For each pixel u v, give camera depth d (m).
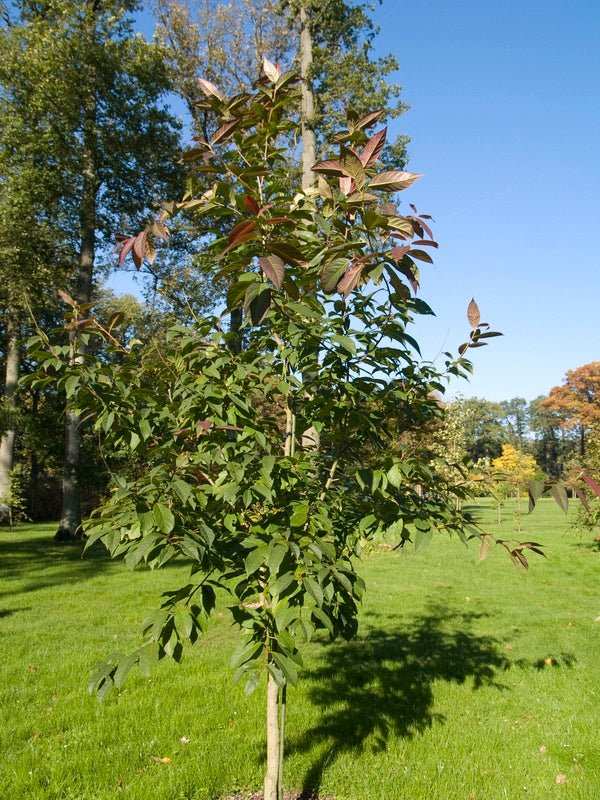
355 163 1.85
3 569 10.10
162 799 2.83
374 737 3.54
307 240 2.28
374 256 1.72
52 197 14.01
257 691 4.23
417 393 2.78
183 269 14.09
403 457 2.27
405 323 2.65
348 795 2.93
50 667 4.74
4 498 18.23
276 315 2.53
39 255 14.51
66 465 14.84
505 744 3.49
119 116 14.76
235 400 2.28
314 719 3.78
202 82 2.41
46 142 13.55
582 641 5.71
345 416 2.55
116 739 3.46
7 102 13.55
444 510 2.45
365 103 11.73
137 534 2.08
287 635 2.02
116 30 14.44
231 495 1.92
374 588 8.47
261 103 2.41
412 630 6.12
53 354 2.22
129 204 15.12
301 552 1.99
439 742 3.50
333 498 2.53
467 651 5.35
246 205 1.91
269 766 2.53
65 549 13.02
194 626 1.91
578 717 3.89
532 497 1.92
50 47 13.33
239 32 15.10
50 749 3.31
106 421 2.16
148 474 1.99
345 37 12.27
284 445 2.75
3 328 20.53
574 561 11.25
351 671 4.71
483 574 9.83
